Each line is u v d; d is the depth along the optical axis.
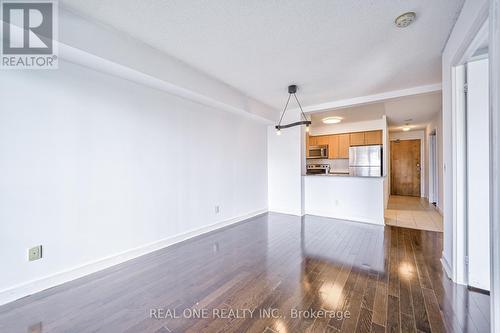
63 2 1.75
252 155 4.86
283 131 5.13
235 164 4.37
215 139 3.89
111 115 2.47
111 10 1.85
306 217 4.77
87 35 1.95
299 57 2.63
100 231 2.38
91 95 2.31
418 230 3.79
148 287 2.04
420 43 2.32
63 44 1.82
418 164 7.82
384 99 3.86
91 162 2.31
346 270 2.35
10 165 1.82
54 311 1.70
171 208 3.14
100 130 2.38
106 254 2.43
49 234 2.03
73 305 1.78
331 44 2.35
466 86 2.02
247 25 2.05
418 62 2.73
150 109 2.87
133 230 2.69
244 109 3.98
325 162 7.18
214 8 1.82
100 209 2.38
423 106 4.57
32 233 1.93
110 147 2.47
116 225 2.52
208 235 3.54
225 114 4.11
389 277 2.19
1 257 1.78
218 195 3.96
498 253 1.13
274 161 5.30
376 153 5.70
